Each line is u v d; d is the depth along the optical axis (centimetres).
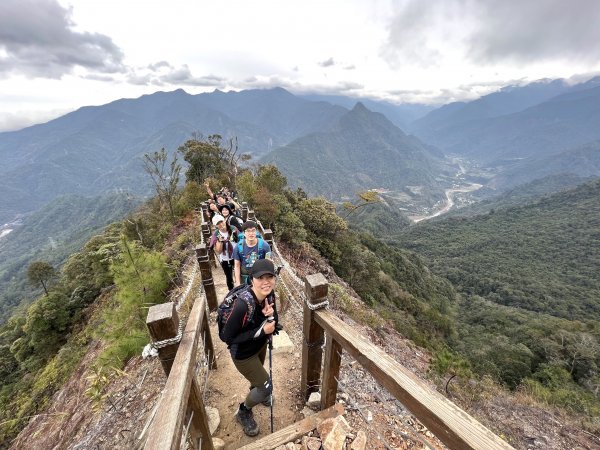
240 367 251
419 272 5812
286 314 566
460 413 131
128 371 486
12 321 2391
